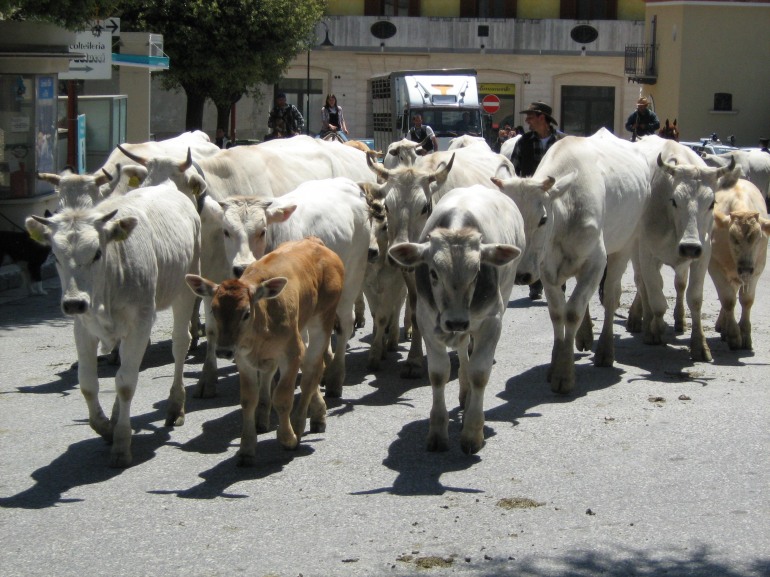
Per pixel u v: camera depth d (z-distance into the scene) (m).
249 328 6.66
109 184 8.59
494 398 8.14
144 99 20.31
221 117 29.03
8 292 11.87
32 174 14.19
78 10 13.62
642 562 5.89
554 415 7.77
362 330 10.09
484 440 7.31
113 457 6.94
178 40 26.38
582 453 7.13
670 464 6.96
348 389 8.34
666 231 9.23
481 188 7.62
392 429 7.53
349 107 39.28
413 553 5.96
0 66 13.79
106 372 8.70
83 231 6.72
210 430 7.52
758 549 6.01
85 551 6.00
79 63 15.80
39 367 8.84
